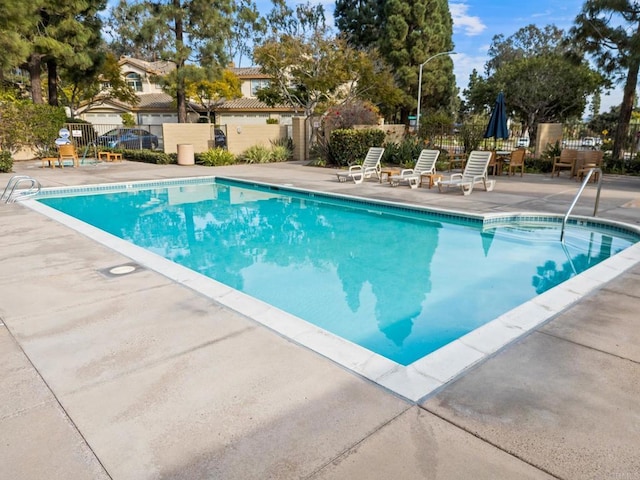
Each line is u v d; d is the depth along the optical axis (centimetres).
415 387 267
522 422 234
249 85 3881
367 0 3322
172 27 2109
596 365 291
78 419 239
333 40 2011
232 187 1362
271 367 290
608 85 3116
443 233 800
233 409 247
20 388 268
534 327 347
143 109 3700
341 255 686
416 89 3097
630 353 306
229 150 1977
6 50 1605
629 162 1516
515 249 692
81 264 505
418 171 1266
